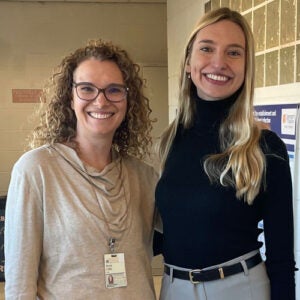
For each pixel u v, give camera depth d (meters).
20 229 1.26
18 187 1.28
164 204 1.45
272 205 1.34
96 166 1.40
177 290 1.42
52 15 5.10
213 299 1.35
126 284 1.30
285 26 2.35
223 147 1.42
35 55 5.12
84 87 1.35
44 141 1.44
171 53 4.34
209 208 1.35
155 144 1.63
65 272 1.27
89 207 1.30
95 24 5.18
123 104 1.39
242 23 1.43
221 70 1.39
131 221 1.37
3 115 5.13
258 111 2.66
